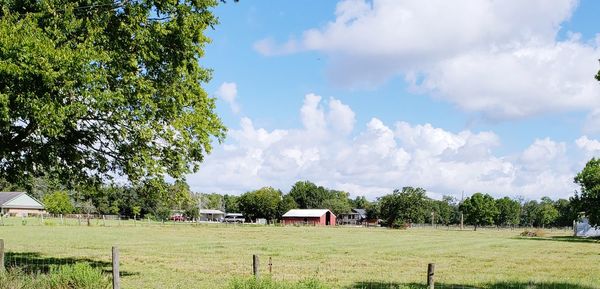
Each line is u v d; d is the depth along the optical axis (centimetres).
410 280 2412
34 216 12900
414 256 3978
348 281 2328
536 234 9556
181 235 6525
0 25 1537
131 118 1950
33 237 5259
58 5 1761
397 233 9275
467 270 2975
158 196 2269
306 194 19888
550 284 2325
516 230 14275
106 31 1952
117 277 1482
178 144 2114
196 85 2205
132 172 2170
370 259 3597
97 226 8644
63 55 1551
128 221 12044
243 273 2512
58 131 1650
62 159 2202
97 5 1866
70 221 10475
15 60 1489
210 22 2127
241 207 16575
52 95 1638
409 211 14288
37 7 1753
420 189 14588
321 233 8294
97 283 1452
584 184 8300
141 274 2412
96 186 2314
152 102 1944
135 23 1944
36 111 1542
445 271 2909
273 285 1309
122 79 1911
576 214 8544
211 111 2256
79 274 1449
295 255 3803
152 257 3372
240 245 4819
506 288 2183
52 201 12619
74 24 1722
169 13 2038
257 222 15512
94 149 2192
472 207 15175
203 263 3000
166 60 2097
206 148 2152
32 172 2198
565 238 8412
